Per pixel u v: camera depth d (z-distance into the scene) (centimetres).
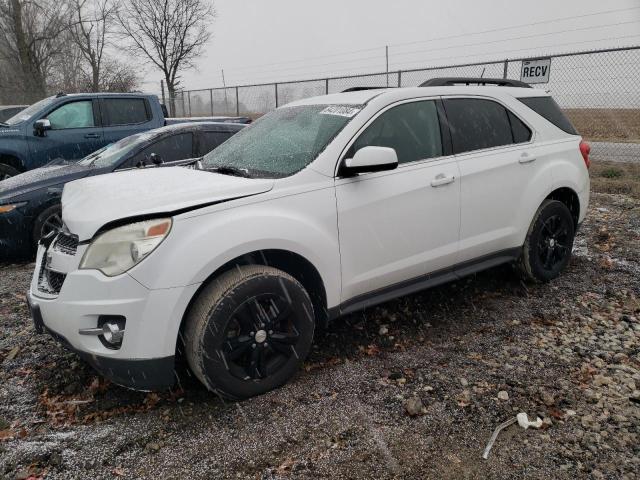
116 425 266
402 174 340
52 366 330
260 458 238
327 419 266
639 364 315
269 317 285
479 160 380
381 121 342
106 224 264
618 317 380
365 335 363
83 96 822
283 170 318
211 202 275
